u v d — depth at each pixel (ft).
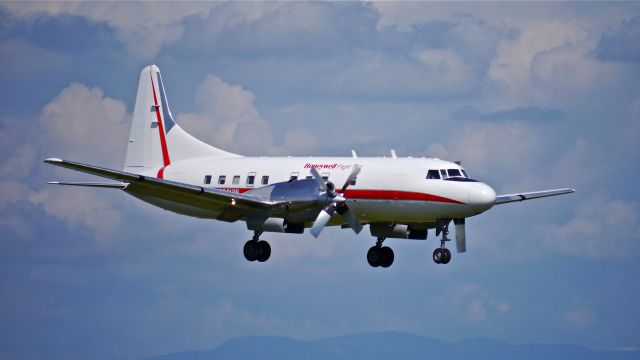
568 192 395.55
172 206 401.29
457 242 367.04
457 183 353.10
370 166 369.71
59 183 400.88
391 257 411.54
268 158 399.03
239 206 369.09
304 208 359.25
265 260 391.24
